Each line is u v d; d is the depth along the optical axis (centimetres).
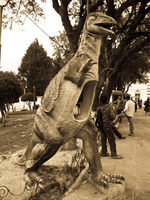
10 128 1448
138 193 379
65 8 838
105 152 612
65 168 427
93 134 370
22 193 332
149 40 1049
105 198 322
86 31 332
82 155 485
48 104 354
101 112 597
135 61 2089
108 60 1177
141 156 610
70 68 336
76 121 341
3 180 385
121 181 360
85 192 340
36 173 381
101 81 1062
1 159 538
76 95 335
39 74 4388
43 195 337
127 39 1052
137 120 1633
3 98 2162
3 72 2462
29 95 3139
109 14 988
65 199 318
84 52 330
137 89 4875
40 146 367
